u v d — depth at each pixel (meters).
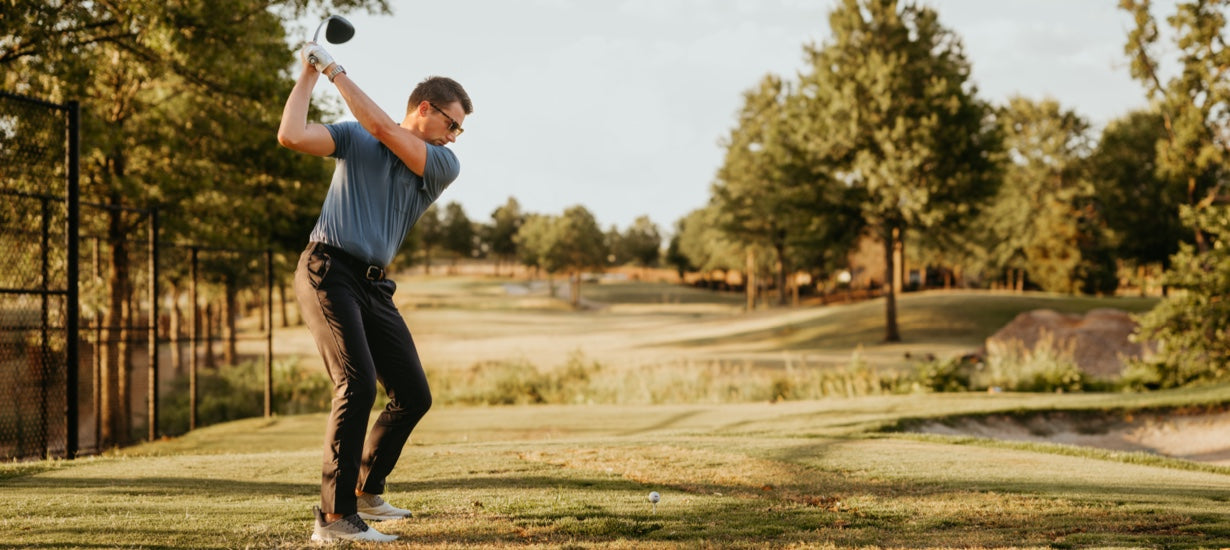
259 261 25.94
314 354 40.47
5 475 5.87
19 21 10.65
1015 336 27.25
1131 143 53.50
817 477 5.81
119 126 15.32
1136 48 24.11
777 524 4.05
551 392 20.34
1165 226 51.25
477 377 22.27
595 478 5.60
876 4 37.44
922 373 17.97
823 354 32.12
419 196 3.68
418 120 3.75
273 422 14.65
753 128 59.56
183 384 26.09
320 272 3.47
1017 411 12.30
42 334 9.21
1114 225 54.06
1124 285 67.88
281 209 20.23
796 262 57.97
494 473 5.84
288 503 4.46
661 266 148.88
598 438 8.78
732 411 13.69
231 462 6.61
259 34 13.91
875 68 36.31
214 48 13.27
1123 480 5.85
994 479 5.80
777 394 18.30
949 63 37.16
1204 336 17.48
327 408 20.67
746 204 57.62
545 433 12.19
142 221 17.30
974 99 37.25
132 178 16.31
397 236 3.65
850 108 36.84
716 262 77.00
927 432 11.16
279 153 18.88
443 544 3.44
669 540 3.63
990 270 66.44
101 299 16.08
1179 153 24.39
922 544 3.63
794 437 8.97
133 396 25.83
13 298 10.12
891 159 34.91
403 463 6.35
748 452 7.08
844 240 38.56
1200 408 12.26
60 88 12.43
